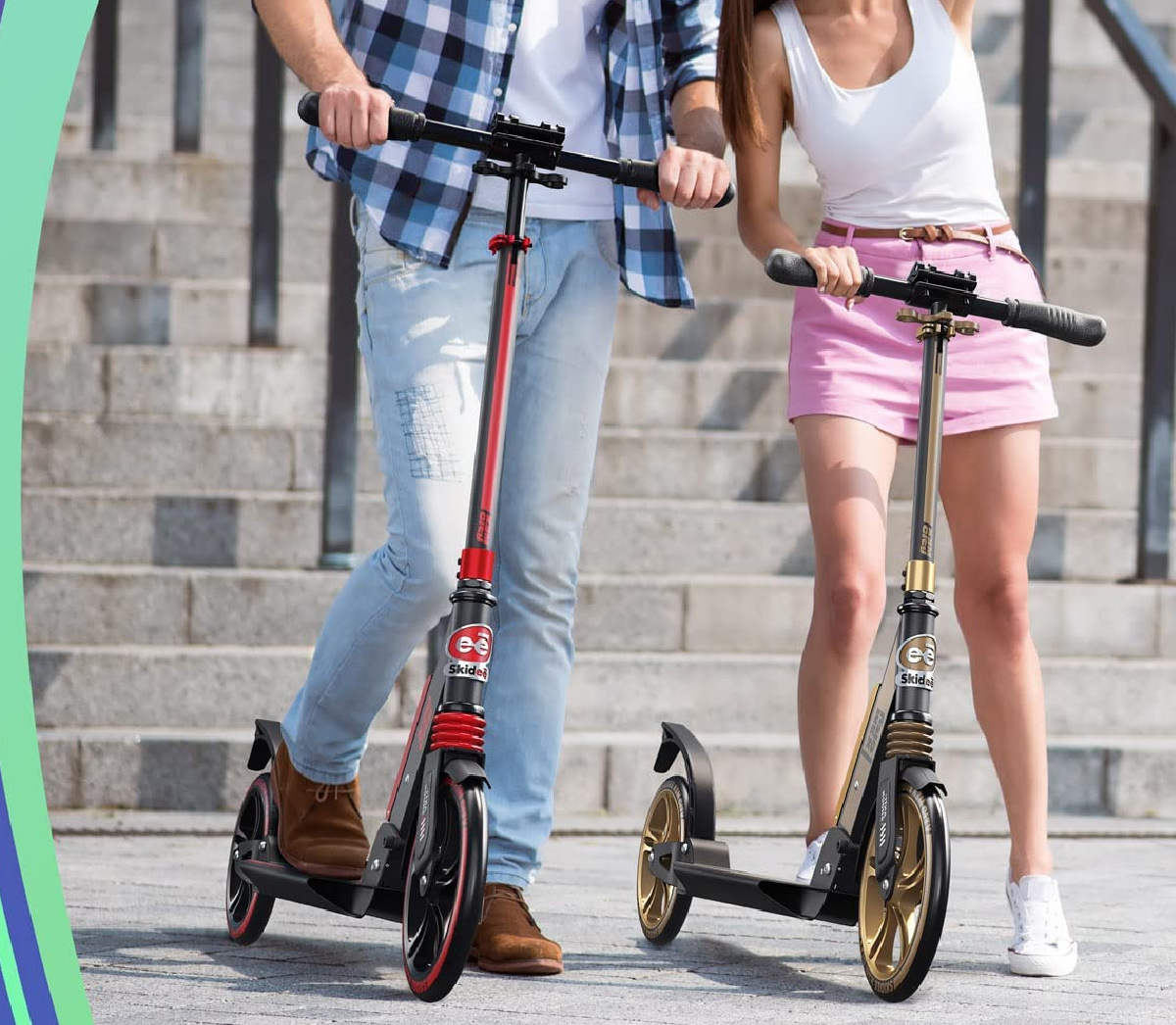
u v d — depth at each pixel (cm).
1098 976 951
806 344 1041
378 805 1522
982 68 2672
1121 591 1816
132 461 1908
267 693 1641
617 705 1670
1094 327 933
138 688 1631
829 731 1031
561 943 1019
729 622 1775
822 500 1019
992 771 1587
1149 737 1703
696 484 1959
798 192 2325
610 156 970
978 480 1020
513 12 934
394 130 809
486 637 842
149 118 2656
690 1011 838
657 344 2161
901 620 920
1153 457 1845
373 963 938
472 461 908
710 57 992
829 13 1059
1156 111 1808
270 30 893
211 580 1730
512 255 845
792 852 1401
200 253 2261
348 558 1762
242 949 967
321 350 2178
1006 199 2412
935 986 919
